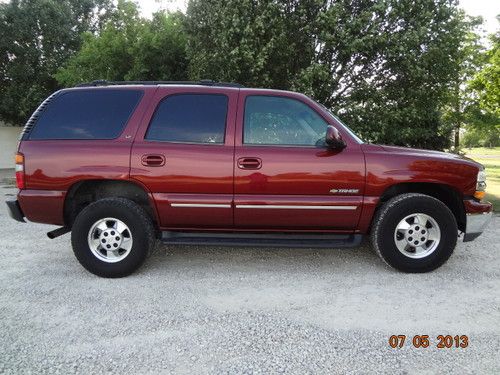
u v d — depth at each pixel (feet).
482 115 58.39
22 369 8.16
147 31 37.86
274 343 9.21
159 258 15.34
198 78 31.24
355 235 13.55
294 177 12.84
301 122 13.47
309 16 30.09
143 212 13.12
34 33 58.13
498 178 50.47
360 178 12.89
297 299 11.59
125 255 13.08
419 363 8.43
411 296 11.76
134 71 37.73
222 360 8.53
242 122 13.25
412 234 13.26
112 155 12.91
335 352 8.84
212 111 13.38
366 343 9.20
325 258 15.34
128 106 13.44
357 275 13.50
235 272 13.84
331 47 29.45
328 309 10.93
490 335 9.55
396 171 12.92
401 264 13.29
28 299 11.53
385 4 28.45
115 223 13.23
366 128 29.37
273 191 12.92
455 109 57.77
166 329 9.83
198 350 8.90
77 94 13.69
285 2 29.76
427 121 32.04
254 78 28.63
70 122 13.39
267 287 12.49
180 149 12.94
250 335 9.55
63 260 15.16
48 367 8.24
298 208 12.92
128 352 8.80
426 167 13.01
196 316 10.52
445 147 33.76
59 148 13.02
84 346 9.04
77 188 13.35
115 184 13.57
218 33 29.68
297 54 30.96
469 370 8.18
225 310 10.88
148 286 12.55
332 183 12.90
